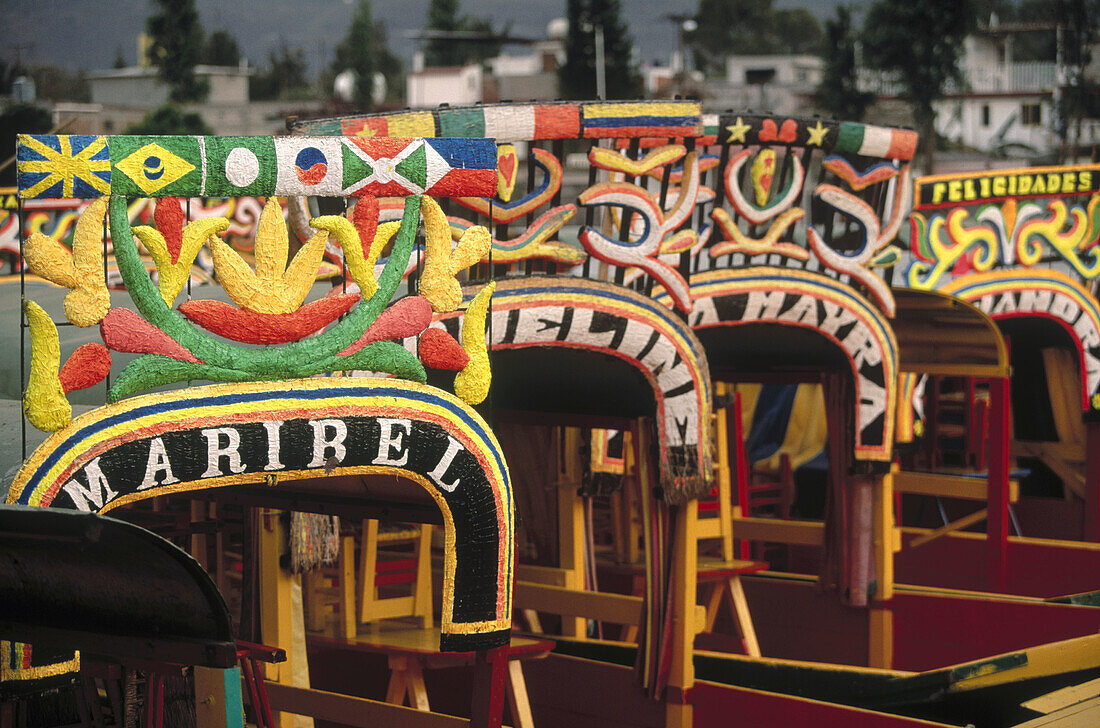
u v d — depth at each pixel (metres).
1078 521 13.15
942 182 11.17
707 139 7.71
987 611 9.28
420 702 7.10
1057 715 6.36
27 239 3.84
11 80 65.38
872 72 44.88
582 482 8.68
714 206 7.94
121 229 3.98
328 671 8.84
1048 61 50.53
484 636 4.96
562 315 6.40
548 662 8.16
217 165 4.13
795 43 93.00
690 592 7.47
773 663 7.63
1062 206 11.66
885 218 9.38
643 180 6.98
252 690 5.37
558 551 8.98
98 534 3.39
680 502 7.16
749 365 9.49
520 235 6.27
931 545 11.70
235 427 4.25
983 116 45.22
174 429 4.13
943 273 11.25
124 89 70.00
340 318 4.52
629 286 7.13
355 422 4.52
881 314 8.77
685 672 7.47
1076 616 8.94
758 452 14.06
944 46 42.38
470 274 6.68
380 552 7.83
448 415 4.79
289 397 4.38
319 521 6.74
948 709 7.10
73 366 3.92
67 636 4.09
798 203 8.24
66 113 50.59
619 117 6.45
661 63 95.12
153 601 3.87
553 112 6.27
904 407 10.26
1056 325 12.65
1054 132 29.80
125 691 4.75
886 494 9.31
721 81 67.25
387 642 7.08
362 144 4.45
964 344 9.96
